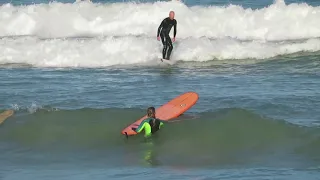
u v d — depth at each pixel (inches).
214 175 2017.7
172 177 2001.7
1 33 4409.5
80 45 3865.7
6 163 2182.6
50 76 3417.8
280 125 2442.2
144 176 2016.5
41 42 3912.4
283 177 1987.0
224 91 3026.6
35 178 2020.2
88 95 2977.4
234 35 4308.6
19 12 4478.3
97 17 4446.4
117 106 2770.7
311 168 2079.2
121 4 4559.5
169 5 4448.8
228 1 5191.9
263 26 4328.3
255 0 5251.0
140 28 4370.1
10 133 2454.5
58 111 2645.2
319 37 4284.0
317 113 2640.3
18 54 3816.4
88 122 2544.3
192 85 3171.8
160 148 2310.5
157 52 3831.2
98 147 2336.4
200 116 2564.0
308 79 3272.6
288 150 2261.3
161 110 2598.4
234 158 2207.2
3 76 3415.4
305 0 5378.9
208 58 3831.2
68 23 4434.1
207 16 4379.9
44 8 4510.3
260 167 2102.6
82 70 3580.2
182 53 3843.5
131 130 2395.4
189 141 2356.1
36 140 2402.8
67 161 2203.5
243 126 2456.9
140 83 3235.7
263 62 3742.6
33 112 2640.3
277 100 2832.2
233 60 3816.4
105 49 3826.3
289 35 4303.6
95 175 2039.9
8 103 2822.3
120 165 2150.6
